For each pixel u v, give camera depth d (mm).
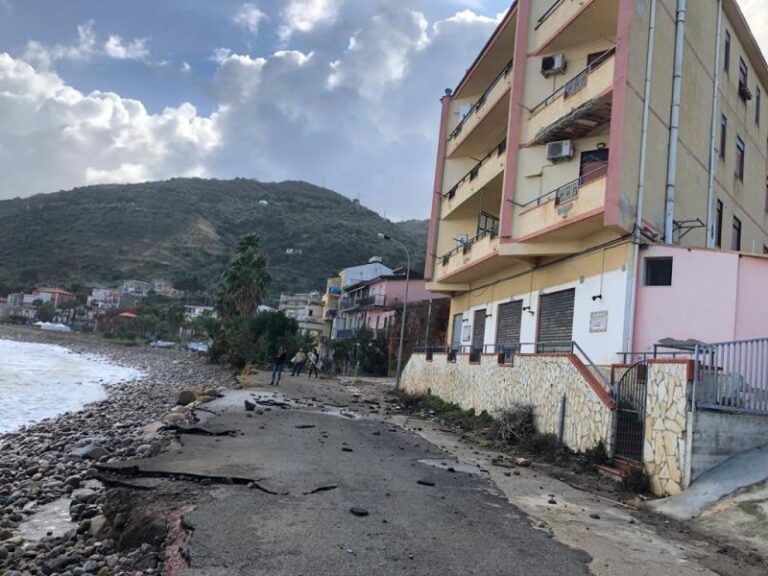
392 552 6113
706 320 14383
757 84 24625
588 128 18094
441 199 30469
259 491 8172
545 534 7289
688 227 17297
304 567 5539
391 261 122188
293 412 18672
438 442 15219
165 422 15578
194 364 58625
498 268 23094
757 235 24422
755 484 8844
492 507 8461
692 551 7207
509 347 21391
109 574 5906
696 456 9695
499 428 16188
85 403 28672
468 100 30531
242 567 5441
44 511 8898
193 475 8789
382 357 52375
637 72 16031
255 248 59625
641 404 11664
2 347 70125
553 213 17234
